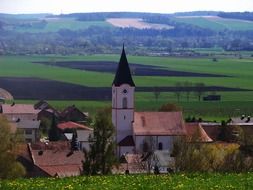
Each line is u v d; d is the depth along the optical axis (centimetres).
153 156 18250
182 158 14450
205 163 14512
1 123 18575
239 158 14788
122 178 9944
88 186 8975
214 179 9706
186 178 9862
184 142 15550
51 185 9081
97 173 15200
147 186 8881
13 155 17538
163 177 10019
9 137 18262
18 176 16762
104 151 15400
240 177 9962
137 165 18288
